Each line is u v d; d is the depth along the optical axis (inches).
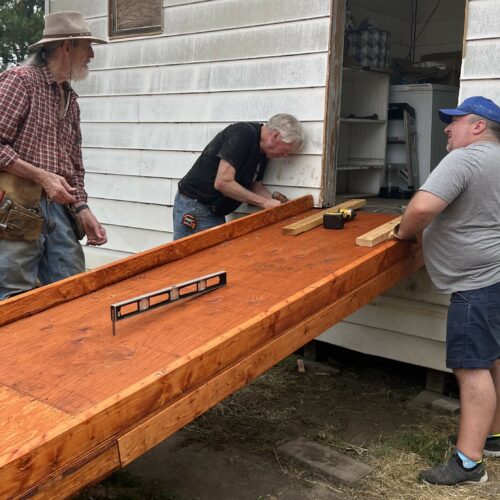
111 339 72.6
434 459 106.4
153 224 179.0
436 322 129.4
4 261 112.8
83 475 53.6
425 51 246.4
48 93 117.0
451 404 127.2
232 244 115.0
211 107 159.8
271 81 146.6
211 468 105.3
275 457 108.3
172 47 166.2
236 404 129.5
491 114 94.9
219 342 67.2
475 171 91.0
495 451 106.3
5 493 47.6
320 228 125.3
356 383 140.7
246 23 149.4
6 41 570.9
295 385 139.4
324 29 135.9
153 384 59.4
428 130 187.5
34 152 114.6
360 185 195.5
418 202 92.7
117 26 179.3
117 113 183.0
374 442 113.1
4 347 71.3
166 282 94.7
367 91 191.8
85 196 129.7
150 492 97.9
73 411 56.8
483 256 92.6
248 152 136.3
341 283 88.8
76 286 88.6
